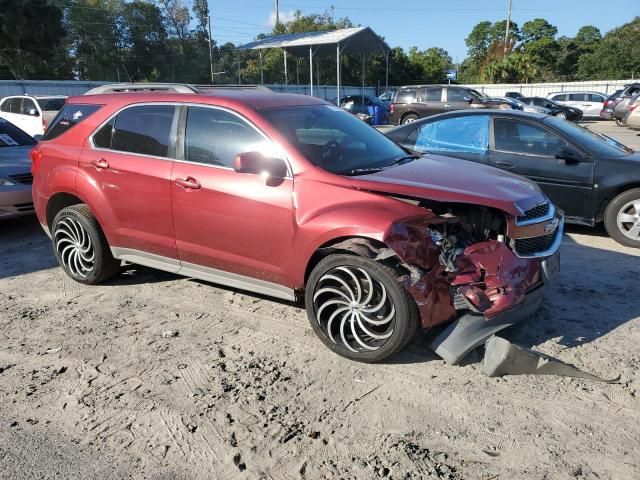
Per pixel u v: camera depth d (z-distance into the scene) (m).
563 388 3.23
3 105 17.58
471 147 6.82
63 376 3.47
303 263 3.68
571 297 4.55
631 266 5.37
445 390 3.23
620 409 3.03
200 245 4.20
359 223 3.34
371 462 2.64
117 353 3.75
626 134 19.91
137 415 3.04
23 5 35.50
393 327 3.35
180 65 53.28
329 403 3.13
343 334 3.56
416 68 62.06
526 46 68.31
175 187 4.19
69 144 4.89
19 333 4.09
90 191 4.69
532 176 6.42
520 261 3.50
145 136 4.45
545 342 3.79
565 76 66.81
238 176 3.91
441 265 3.32
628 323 4.06
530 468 2.58
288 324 4.16
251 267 3.99
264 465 2.64
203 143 4.14
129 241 4.62
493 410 3.03
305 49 34.12
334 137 4.23
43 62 39.47
